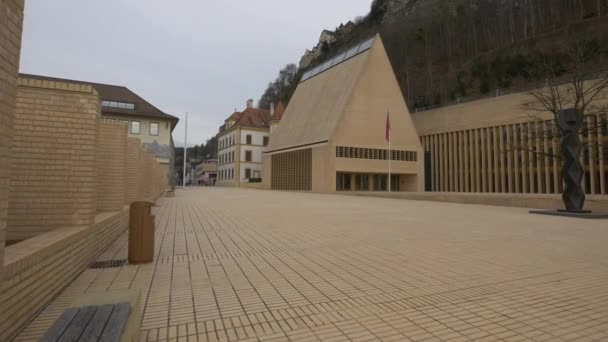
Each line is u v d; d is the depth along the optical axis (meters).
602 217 12.67
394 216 13.34
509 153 32.44
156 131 41.44
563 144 14.49
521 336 3.19
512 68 45.47
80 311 2.47
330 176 34.72
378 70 38.81
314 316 3.65
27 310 3.32
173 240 8.09
